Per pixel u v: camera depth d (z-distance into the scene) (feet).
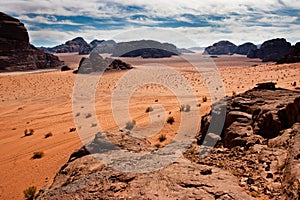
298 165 23.68
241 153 35.47
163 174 26.35
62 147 71.87
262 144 38.50
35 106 162.71
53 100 178.19
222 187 23.35
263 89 73.20
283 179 23.77
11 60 509.76
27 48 561.84
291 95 62.34
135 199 22.17
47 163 61.52
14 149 77.00
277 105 49.85
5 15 563.48
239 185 24.31
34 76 331.16
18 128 108.78
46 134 87.76
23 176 55.93
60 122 110.73
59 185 28.76
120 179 26.25
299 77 168.25
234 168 29.12
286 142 33.60
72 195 24.64
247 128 46.50
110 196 23.29
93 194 24.12
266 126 44.04
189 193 22.65
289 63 266.16
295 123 38.37
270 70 233.76
